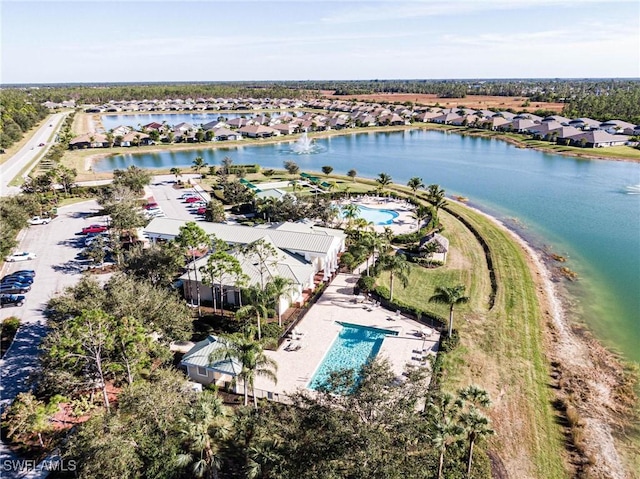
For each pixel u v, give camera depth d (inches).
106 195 3548.2
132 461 1044.5
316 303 2251.5
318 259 2512.3
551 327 2103.8
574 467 1317.7
